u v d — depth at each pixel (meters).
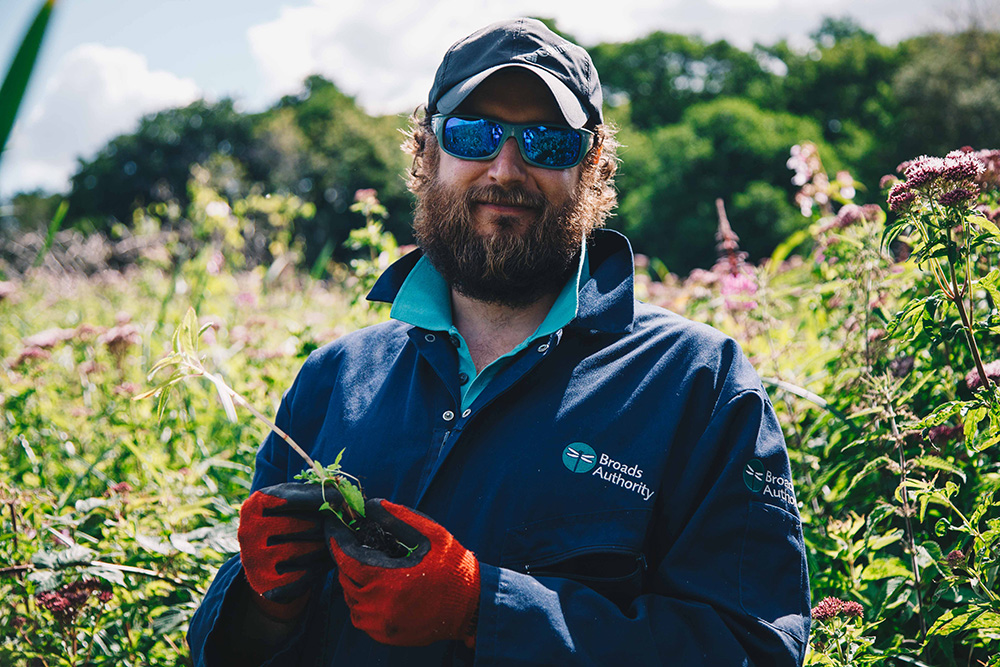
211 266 5.90
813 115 59.38
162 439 3.38
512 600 1.32
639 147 50.50
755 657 1.35
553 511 1.46
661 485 1.50
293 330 3.65
